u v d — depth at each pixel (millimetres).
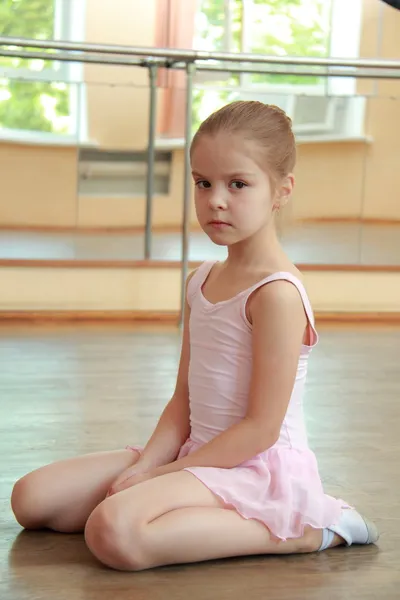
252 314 1332
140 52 2975
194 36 4695
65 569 1296
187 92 3211
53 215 3508
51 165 3506
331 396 2453
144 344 3023
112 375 2572
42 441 1922
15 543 1390
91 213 3543
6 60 3943
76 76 4219
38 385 2424
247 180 1290
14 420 2078
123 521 1255
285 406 1327
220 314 1363
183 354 1479
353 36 4461
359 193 3672
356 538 1415
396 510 1593
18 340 3006
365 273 3707
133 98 3588
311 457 1402
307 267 3652
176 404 1479
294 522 1341
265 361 1313
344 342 3229
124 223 3576
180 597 1218
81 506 1423
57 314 3441
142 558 1271
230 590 1245
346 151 3641
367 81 3932
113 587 1239
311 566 1335
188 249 3281
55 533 1436
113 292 3494
